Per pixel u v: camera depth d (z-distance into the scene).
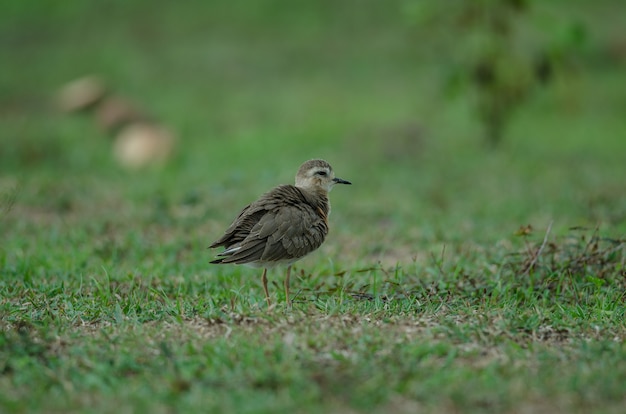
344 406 6.93
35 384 7.37
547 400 7.07
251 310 9.24
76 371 7.53
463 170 19.55
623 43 30.22
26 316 9.16
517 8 19.02
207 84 29.72
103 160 21.17
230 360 7.80
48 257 12.05
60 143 22.16
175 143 21.61
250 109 26.78
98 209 15.70
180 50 32.22
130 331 8.63
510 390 7.13
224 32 33.47
